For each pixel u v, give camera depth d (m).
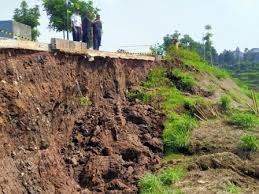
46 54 12.12
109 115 15.37
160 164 15.12
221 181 13.34
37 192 10.17
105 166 13.21
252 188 13.42
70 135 13.40
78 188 12.12
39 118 11.14
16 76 10.45
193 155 16.09
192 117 19.11
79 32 15.51
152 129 17.03
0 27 11.73
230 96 24.70
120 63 18.33
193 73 24.91
